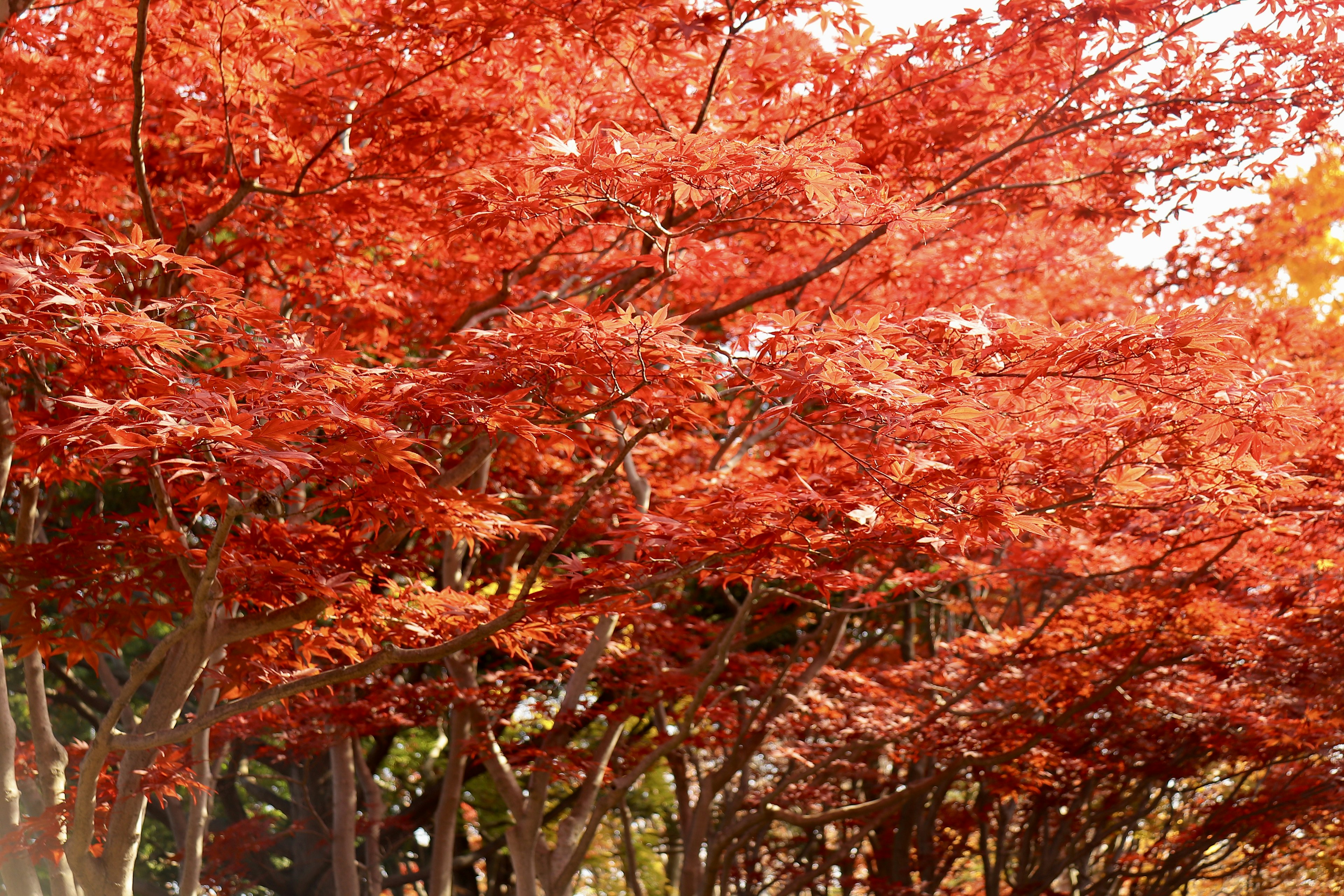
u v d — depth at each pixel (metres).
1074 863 14.75
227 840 12.18
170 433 3.78
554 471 11.12
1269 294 12.24
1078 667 10.35
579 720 9.72
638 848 18.08
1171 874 14.48
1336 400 7.34
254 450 3.74
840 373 4.08
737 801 13.40
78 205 7.54
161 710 5.85
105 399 5.00
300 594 5.89
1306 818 12.78
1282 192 11.57
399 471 4.52
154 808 15.53
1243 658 10.10
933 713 10.91
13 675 14.11
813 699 11.56
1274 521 7.92
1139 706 11.31
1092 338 4.39
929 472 4.58
